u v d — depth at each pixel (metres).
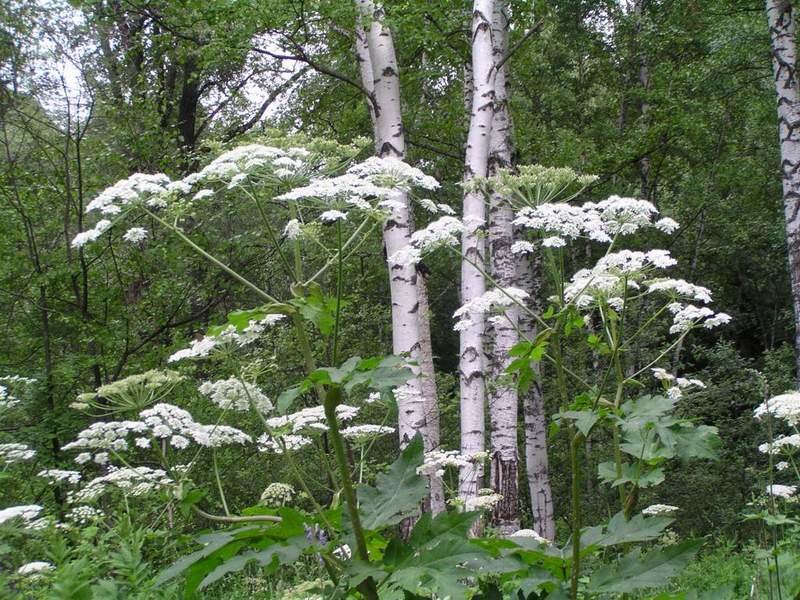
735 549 9.50
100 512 4.68
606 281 3.47
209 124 17.80
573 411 2.72
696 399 15.29
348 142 14.71
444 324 24.92
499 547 2.50
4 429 9.47
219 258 12.32
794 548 5.04
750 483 14.18
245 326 2.55
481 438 8.02
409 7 10.40
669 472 14.50
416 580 2.08
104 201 2.98
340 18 10.08
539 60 20.08
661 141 17.34
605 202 3.67
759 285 24.42
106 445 3.78
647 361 16.12
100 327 11.35
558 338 3.10
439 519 2.22
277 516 2.75
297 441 3.82
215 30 10.61
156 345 12.54
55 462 9.59
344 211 3.62
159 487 3.53
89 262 11.65
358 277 15.23
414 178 3.30
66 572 2.21
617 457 3.09
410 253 3.79
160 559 5.95
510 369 3.10
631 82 20.80
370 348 16.94
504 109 10.63
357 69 14.33
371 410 12.38
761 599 3.96
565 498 16.50
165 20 12.09
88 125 12.01
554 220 3.51
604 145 19.19
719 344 16.94
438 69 13.96
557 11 18.41
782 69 11.26
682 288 3.89
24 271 11.74
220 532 2.43
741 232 21.25
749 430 15.36
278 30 10.44
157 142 12.57
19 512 3.97
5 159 12.20
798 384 10.96
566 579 2.60
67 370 10.45
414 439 2.54
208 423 10.57
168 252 11.59
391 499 2.43
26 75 10.92
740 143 20.89
